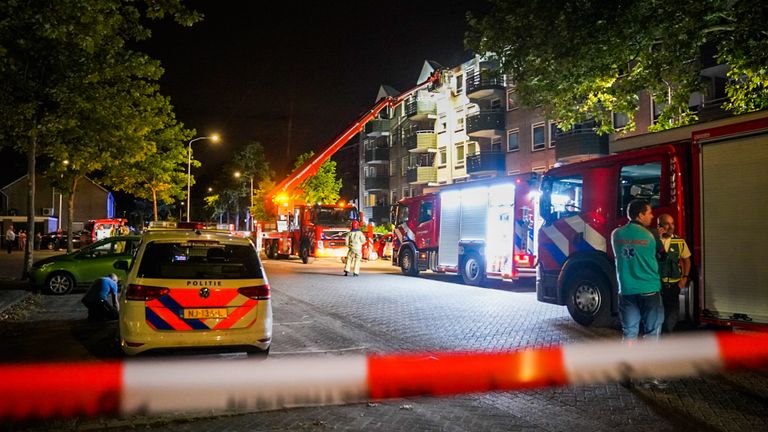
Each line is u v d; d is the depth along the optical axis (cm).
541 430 511
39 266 1491
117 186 3434
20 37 1084
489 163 3609
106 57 1349
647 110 2617
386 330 992
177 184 4194
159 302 661
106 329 1001
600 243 998
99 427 517
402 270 2123
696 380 661
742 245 748
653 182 921
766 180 727
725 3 1070
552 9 1200
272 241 3300
